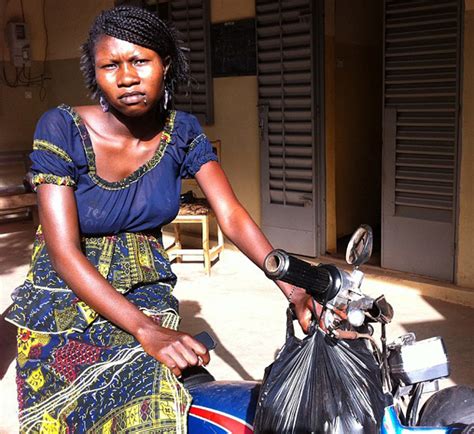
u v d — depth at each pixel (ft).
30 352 6.08
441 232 17.87
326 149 20.42
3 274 22.08
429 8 17.22
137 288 6.31
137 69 5.65
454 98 17.08
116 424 5.35
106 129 6.01
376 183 25.21
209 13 22.08
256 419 4.94
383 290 18.43
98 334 5.99
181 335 5.43
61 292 6.05
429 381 5.58
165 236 24.82
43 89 30.37
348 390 4.73
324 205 20.51
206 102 22.59
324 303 4.94
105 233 6.21
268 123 20.86
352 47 23.15
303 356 4.89
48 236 5.74
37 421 5.80
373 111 24.57
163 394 5.35
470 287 17.35
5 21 29.25
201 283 19.93
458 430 5.11
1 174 29.48
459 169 17.20
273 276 4.64
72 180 5.86
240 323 16.55
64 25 28.84
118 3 25.52
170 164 6.30
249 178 21.98
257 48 20.75
